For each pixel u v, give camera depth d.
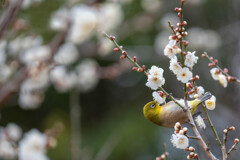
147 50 11.97
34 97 9.35
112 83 14.90
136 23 11.26
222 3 13.26
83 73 10.03
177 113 4.38
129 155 12.41
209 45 11.84
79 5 8.46
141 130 12.88
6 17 6.81
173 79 11.30
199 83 10.89
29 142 7.75
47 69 8.69
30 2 8.47
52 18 8.75
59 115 13.05
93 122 14.65
